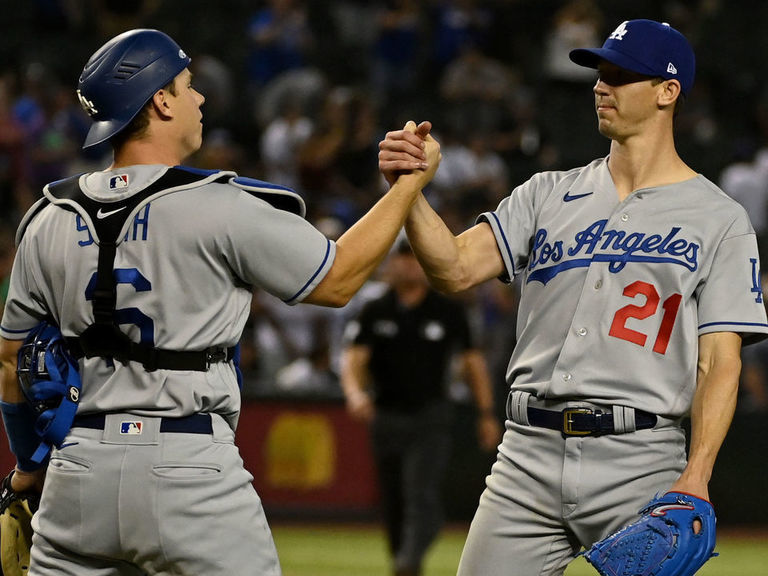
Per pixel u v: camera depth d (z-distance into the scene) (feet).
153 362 44.01
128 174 45.06
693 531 45.65
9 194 170.71
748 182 182.39
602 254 50.52
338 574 110.63
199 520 43.57
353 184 175.63
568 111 211.20
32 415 49.26
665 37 50.85
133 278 44.04
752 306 49.11
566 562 51.80
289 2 206.80
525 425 51.29
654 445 49.39
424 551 92.22
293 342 146.41
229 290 45.16
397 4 214.28
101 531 43.96
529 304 52.44
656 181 51.49
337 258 45.78
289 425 139.74
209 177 44.91
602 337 49.67
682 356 49.37
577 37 213.05
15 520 51.03
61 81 208.54
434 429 93.91
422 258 52.06
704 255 49.65
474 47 212.84
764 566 119.75
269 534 45.42
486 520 51.52
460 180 175.52
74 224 45.19
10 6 220.84
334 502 138.92
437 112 201.16
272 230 44.52
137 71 45.29
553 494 49.98
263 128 190.19
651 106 51.01
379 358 94.12
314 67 209.67
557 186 53.47
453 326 95.04
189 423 44.14
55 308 45.98
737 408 142.72
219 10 221.46
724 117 222.89
